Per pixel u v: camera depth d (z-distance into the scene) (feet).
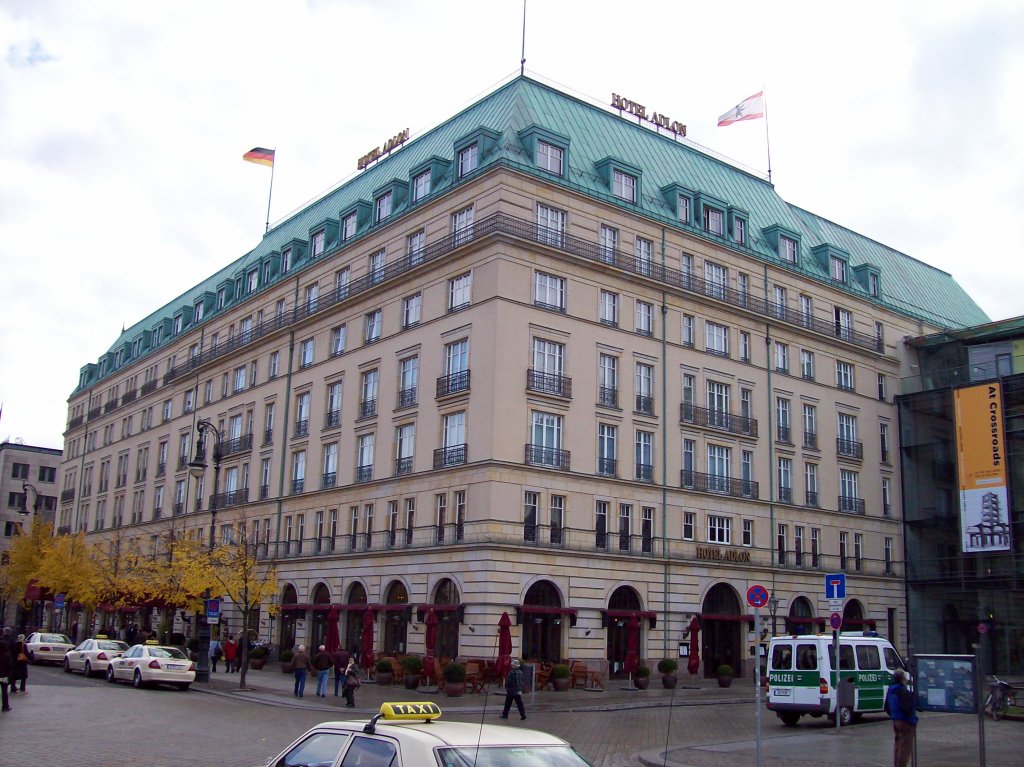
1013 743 77.15
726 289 181.68
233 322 228.63
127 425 281.33
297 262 209.67
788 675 95.04
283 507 192.03
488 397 144.97
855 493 200.95
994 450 192.13
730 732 88.84
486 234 150.51
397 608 152.97
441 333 157.79
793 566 182.91
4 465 390.42
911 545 205.87
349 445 176.04
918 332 224.74
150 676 120.57
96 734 72.08
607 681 147.23
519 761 25.39
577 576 148.56
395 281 170.30
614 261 163.63
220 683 131.95
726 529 173.47
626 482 158.20
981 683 54.85
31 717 81.76
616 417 159.22
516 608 140.05
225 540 202.18
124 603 196.03
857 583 194.59
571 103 180.86
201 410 235.20
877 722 97.91
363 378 176.55
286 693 122.21
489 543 138.82
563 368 153.89
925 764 63.16
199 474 134.10
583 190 161.68
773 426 185.68
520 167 154.10
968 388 198.49
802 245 207.62
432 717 28.12
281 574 187.11
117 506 277.03
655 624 157.69
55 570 215.72
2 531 384.68
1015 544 186.60
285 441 195.93
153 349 270.05
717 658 166.91
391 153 205.87
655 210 175.11
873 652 99.04
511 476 143.43
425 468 155.53
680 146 200.34
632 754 73.15
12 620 352.49
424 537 152.76
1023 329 200.23
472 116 179.73
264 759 61.21
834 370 202.28
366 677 149.07
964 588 194.59
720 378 178.09
